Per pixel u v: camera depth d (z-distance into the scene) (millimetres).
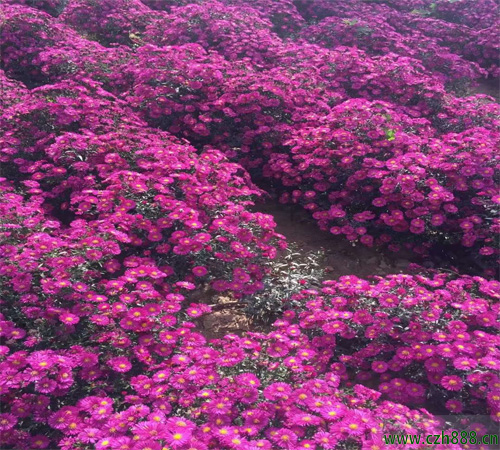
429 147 1370
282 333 931
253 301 1085
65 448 702
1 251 944
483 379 804
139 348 861
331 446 687
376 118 1399
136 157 1269
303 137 1446
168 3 2805
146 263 1037
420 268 1194
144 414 729
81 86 1554
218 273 1117
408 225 1256
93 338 865
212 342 912
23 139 1394
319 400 763
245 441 692
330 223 1367
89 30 2479
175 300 941
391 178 1247
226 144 1545
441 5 3059
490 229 1172
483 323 910
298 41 2463
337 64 1937
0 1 2426
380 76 1854
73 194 1210
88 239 990
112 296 958
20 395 781
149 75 1648
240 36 2170
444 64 2264
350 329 939
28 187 1319
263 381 824
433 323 922
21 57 2053
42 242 956
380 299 940
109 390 819
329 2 2988
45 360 775
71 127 1414
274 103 1538
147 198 1162
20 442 727
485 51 2576
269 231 1146
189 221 1081
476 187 1229
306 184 1448
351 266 1270
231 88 1566
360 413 736
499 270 1203
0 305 890
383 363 893
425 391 878
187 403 760
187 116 1542
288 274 1149
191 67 1640
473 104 1795
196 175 1218
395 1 3170
